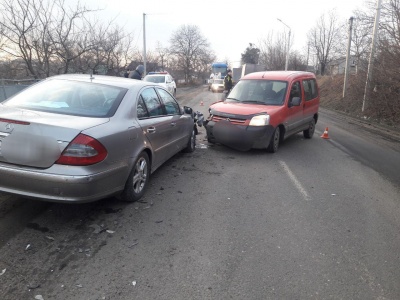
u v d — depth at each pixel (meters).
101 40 13.53
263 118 7.62
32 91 4.61
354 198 5.29
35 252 3.34
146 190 5.24
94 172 3.66
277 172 6.57
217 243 3.69
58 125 3.60
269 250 3.59
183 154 7.73
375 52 17.38
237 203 4.88
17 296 2.70
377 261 3.46
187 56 71.19
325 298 2.85
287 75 9.19
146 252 3.45
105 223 4.03
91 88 4.63
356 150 9.16
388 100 16.17
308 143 9.79
